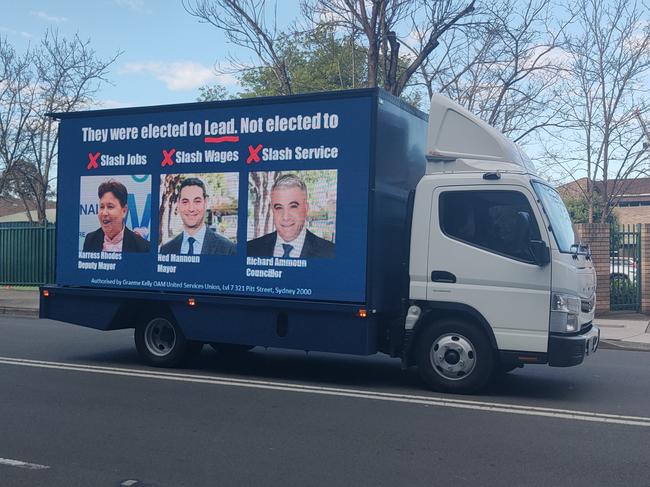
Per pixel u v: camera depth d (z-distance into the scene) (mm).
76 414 7516
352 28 18953
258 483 5453
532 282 8133
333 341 8898
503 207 8320
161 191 10023
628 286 17641
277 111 9211
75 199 10703
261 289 9281
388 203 9008
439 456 6113
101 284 10477
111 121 10414
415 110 9820
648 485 5430
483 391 8742
